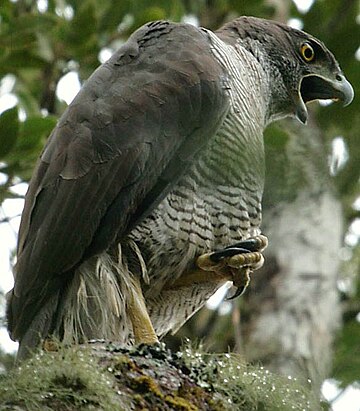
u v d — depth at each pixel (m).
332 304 16.16
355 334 17.80
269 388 8.81
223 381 8.75
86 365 8.18
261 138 11.57
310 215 16.53
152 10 15.15
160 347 8.92
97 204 10.38
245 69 11.97
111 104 10.80
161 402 8.29
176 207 10.66
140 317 10.36
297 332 15.61
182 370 8.73
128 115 10.73
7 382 8.00
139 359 8.64
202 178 10.80
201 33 11.60
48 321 10.21
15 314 10.35
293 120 16.91
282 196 16.55
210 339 16.33
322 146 17.06
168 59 11.21
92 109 10.79
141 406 8.19
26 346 10.17
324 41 17.42
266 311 15.87
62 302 10.25
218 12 16.95
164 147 10.71
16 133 13.27
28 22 14.66
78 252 10.27
